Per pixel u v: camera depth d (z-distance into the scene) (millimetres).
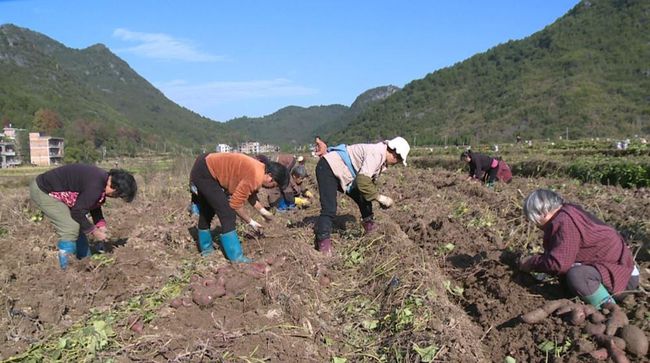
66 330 4480
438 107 121812
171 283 5520
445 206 9695
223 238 6285
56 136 53781
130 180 6082
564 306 4395
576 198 10812
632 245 6430
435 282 5309
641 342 3783
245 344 4258
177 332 4453
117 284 5590
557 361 3885
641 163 15500
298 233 7633
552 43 132625
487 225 7664
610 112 93688
